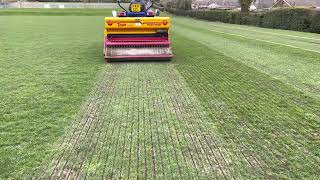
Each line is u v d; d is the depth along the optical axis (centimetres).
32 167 390
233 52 1217
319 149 435
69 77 825
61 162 402
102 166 393
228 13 3688
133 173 377
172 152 427
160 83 767
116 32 1003
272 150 432
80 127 508
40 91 701
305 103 615
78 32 2117
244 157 414
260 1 5394
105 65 978
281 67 931
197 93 684
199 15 4641
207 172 379
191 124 519
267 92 686
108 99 646
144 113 568
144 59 1049
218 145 446
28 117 550
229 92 688
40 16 4556
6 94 680
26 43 1507
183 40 1623
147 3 1163
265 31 2342
